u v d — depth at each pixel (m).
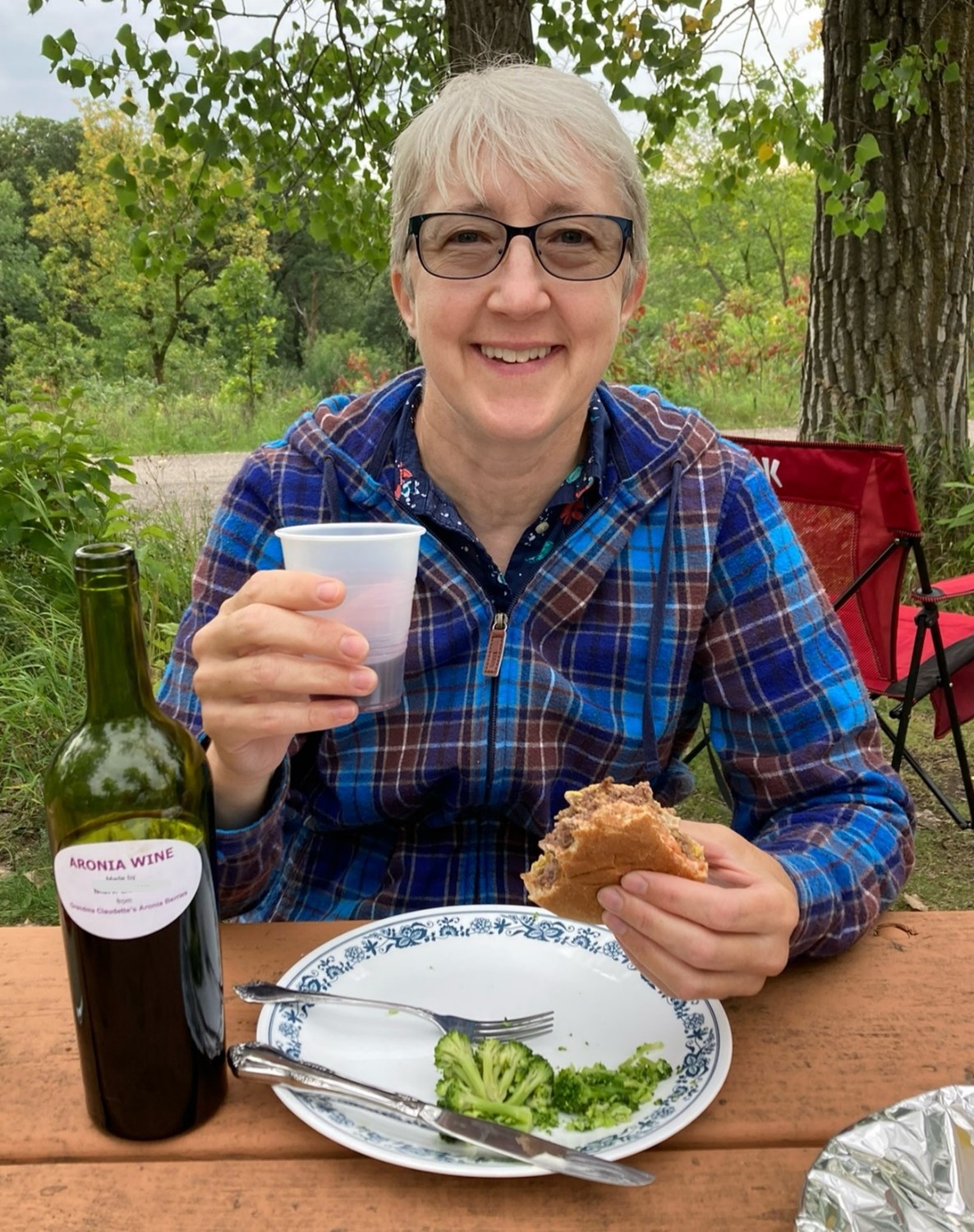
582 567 1.58
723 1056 1.01
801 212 24.03
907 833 1.44
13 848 3.65
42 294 31.84
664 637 1.61
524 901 1.60
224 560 1.67
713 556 1.63
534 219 1.43
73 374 25.52
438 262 1.46
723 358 16.00
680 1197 0.86
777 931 1.04
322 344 28.12
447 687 1.57
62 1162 0.90
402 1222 0.83
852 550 3.21
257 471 1.70
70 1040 1.07
